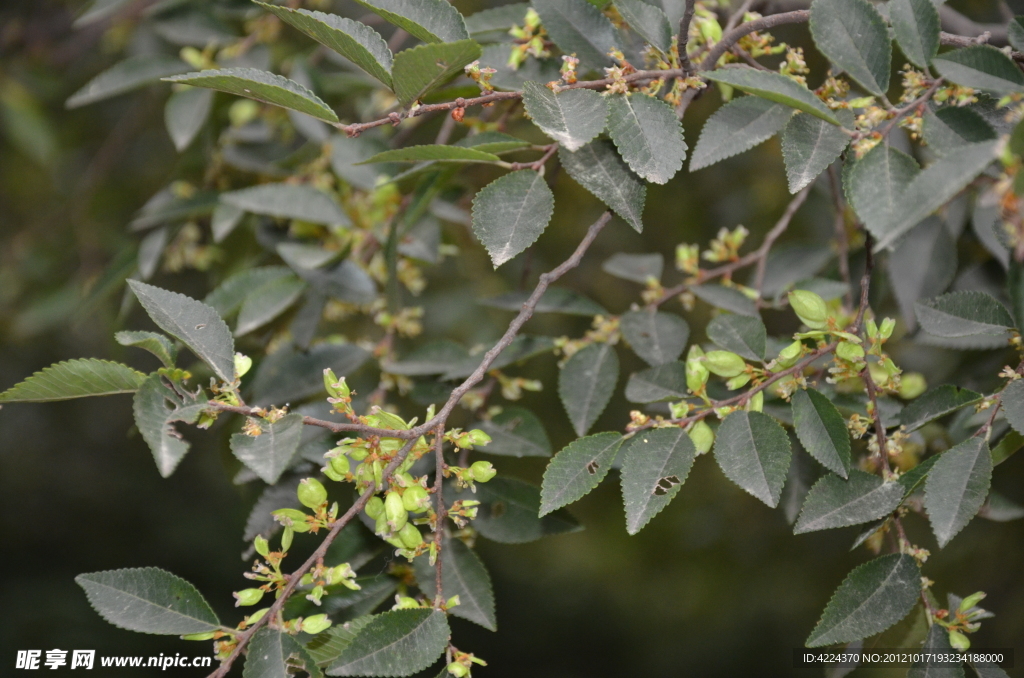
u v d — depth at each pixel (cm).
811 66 94
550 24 66
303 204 78
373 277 80
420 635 63
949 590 102
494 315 114
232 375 63
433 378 77
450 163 67
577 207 118
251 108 85
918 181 59
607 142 65
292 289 76
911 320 74
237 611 166
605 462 64
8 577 166
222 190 86
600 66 66
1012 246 61
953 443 70
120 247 119
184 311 64
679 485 64
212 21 83
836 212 76
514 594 183
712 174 111
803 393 65
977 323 65
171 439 62
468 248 111
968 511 63
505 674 175
